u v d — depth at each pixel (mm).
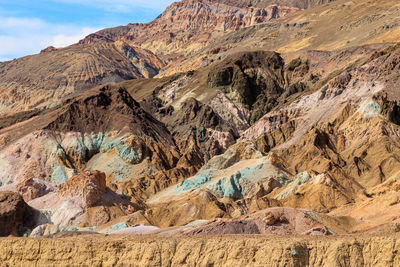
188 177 156750
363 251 55469
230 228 71688
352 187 125188
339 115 171250
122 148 171875
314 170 141250
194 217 110812
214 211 111688
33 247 64938
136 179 154125
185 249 58906
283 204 114062
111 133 178125
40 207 114625
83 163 170500
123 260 60438
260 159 141250
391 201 88625
